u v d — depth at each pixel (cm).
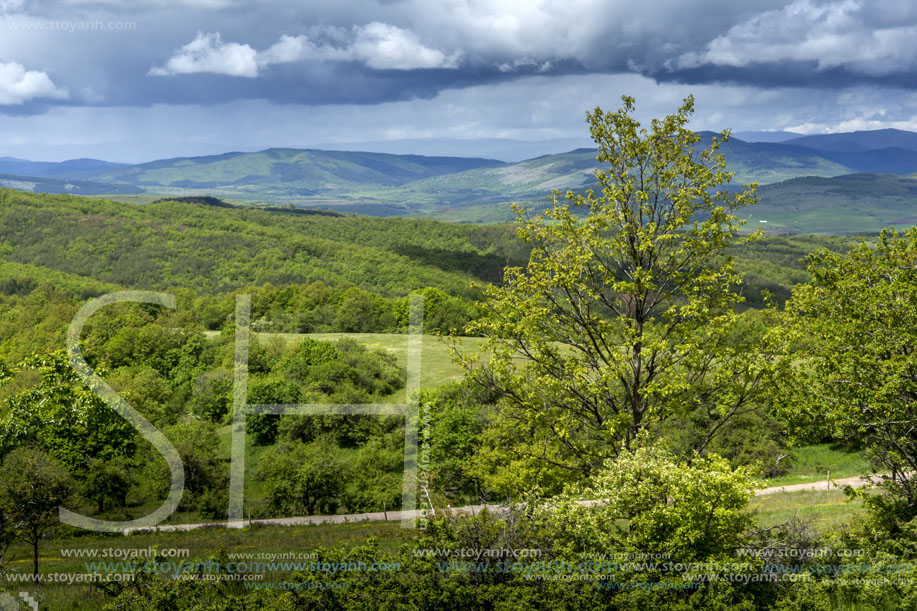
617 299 1795
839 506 2320
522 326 1764
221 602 967
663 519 970
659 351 1703
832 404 1506
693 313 1647
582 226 1767
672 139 1714
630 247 1730
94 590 1223
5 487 1334
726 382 1630
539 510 1052
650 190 1722
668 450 1184
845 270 1873
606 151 1733
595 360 1775
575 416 1794
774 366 1577
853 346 1573
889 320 1599
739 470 1003
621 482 1048
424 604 913
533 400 1739
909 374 1447
